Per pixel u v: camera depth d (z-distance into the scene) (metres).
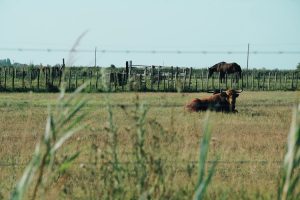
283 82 197.25
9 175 28.62
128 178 20.94
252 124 57.66
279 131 51.88
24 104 83.06
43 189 17.30
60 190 22.78
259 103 95.25
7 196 23.77
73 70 144.00
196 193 16.80
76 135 40.97
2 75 179.88
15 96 109.06
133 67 158.00
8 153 35.88
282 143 42.88
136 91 21.22
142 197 18.75
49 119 17.30
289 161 17.12
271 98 112.25
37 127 52.59
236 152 37.03
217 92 80.06
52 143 18.11
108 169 21.86
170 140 22.22
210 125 17.39
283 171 17.78
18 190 16.08
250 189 24.67
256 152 37.84
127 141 37.41
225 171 30.55
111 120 21.09
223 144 40.81
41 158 17.41
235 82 191.00
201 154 17.22
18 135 46.06
